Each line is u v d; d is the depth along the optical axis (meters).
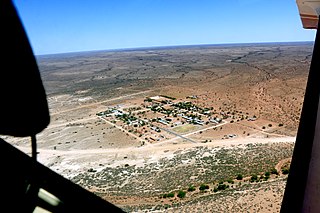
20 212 1.96
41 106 1.93
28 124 1.84
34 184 2.03
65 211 2.24
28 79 1.84
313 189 2.66
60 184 2.30
